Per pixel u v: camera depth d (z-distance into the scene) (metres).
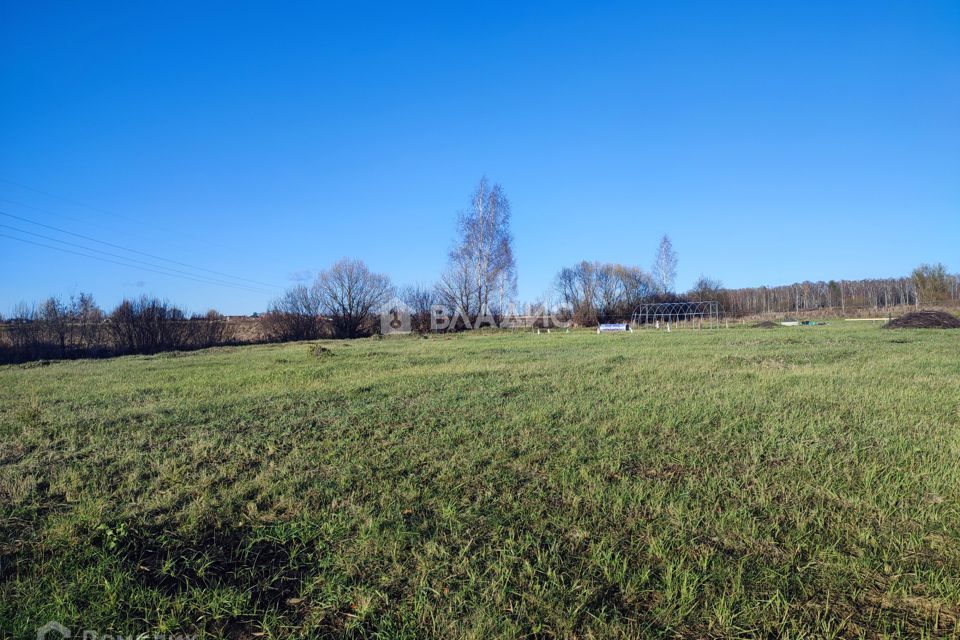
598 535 3.09
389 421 5.84
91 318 24.03
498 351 15.38
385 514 3.38
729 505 3.43
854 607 2.44
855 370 9.09
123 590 2.63
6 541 3.17
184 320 27.05
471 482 3.95
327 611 2.49
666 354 12.82
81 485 4.04
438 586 2.63
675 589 2.54
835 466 4.16
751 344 15.74
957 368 9.15
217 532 3.26
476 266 32.41
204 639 2.31
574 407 6.29
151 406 6.99
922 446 4.57
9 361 20.06
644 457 4.41
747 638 2.26
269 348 22.34
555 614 2.40
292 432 5.47
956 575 2.62
